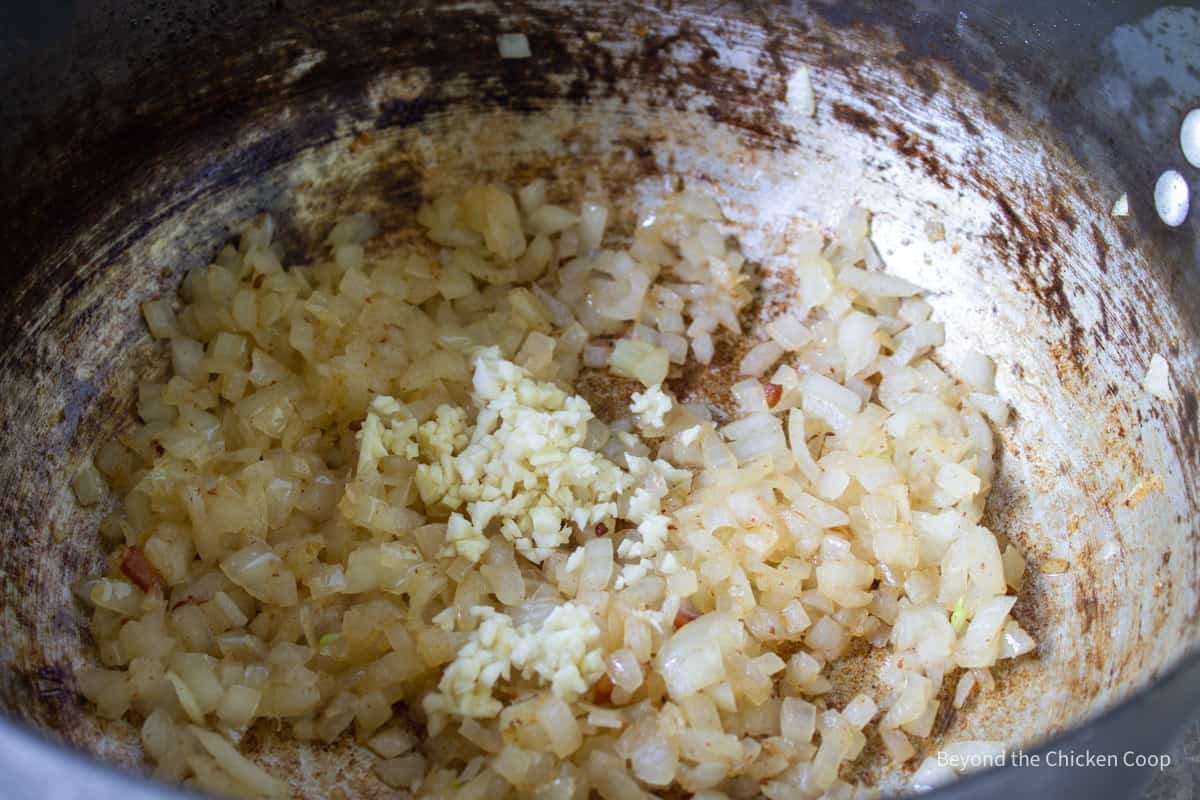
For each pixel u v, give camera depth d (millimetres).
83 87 321
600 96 380
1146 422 333
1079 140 336
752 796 309
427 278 372
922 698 318
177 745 302
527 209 390
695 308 385
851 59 360
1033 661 331
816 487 342
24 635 304
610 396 371
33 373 323
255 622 320
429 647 312
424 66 365
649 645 314
